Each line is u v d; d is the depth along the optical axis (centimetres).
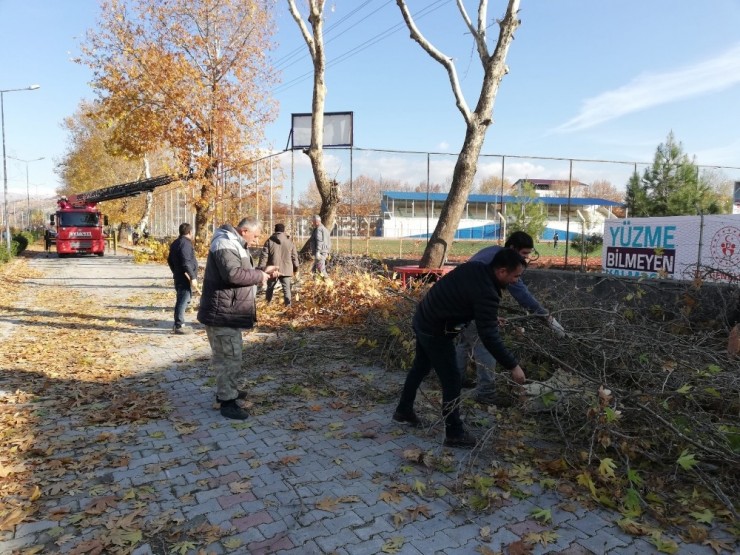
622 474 345
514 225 1812
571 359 478
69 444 415
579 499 328
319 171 1520
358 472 367
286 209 1923
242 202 2400
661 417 352
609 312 485
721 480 335
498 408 485
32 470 370
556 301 624
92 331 881
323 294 934
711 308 583
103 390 550
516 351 516
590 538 290
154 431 445
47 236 3684
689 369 420
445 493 339
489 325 368
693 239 841
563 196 1964
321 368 634
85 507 322
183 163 2577
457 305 379
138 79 2508
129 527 299
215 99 2584
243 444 417
